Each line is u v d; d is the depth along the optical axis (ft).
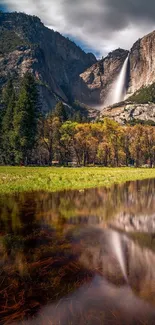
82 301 17.93
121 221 42.19
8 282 20.33
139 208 54.08
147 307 17.43
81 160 332.80
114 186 96.84
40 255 26.13
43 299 18.11
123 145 319.06
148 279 21.22
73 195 69.41
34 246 28.81
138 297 18.56
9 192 69.82
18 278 20.99
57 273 22.00
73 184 91.71
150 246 29.96
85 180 106.11
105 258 25.67
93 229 36.86
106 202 60.49
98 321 15.87
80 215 45.73
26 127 231.50
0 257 25.49
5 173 119.96
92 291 19.25
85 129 293.84
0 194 66.64
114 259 25.53
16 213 45.55
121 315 16.47
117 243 30.73
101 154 313.12
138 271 22.77
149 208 54.24
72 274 21.88
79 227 37.70
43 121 284.41
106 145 301.22
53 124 285.43
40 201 58.49
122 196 71.10
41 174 122.62
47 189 78.18
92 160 354.33
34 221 40.27
